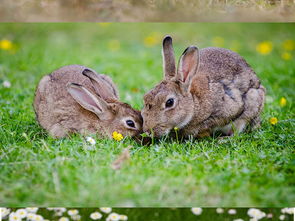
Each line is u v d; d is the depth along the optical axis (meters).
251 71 10.21
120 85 12.99
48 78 10.48
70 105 9.98
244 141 9.22
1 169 7.62
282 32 19.30
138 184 7.21
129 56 16.05
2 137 9.08
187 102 9.16
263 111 11.02
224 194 7.18
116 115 9.77
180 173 7.49
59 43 17.66
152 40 17.75
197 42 17.73
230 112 9.59
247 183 7.31
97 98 9.77
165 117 8.95
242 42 18.02
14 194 7.15
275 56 15.87
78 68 10.89
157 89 9.05
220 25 19.69
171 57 9.54
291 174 7.63
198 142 9.52
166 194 7.15
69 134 9.90
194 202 7.14
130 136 9.57
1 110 10.38
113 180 7.27
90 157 8.02
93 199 7.11
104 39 18.72
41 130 10.07
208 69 9.70
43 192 7.16
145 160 7.99
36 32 18.31
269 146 8.89
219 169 7.71
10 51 15.45
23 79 13.09
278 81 13.16
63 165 7.63
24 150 8.15
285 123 10.00
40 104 10.22
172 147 8.74
